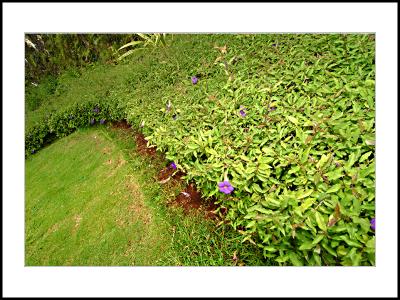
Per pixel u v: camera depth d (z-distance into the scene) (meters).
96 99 4.38
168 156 2.73
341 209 1.61
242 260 2.14
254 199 1.95
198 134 2.50
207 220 2.46
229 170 2.19
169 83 3.76
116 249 2.65
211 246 2.31
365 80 2.37
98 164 3.64
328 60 2.66
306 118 2.23
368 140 1.87
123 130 4.02
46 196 3.49
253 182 2.04
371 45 2.58
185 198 2.71
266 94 2.61
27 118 4.80
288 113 2.35
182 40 4.62
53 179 3.72
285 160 2.00
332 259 1.64
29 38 5.79
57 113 4.62
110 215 2.96
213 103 2.85
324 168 1.84
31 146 4.50
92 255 2.70
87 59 5.83
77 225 3.02
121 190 3.14
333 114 2.16
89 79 5.13
